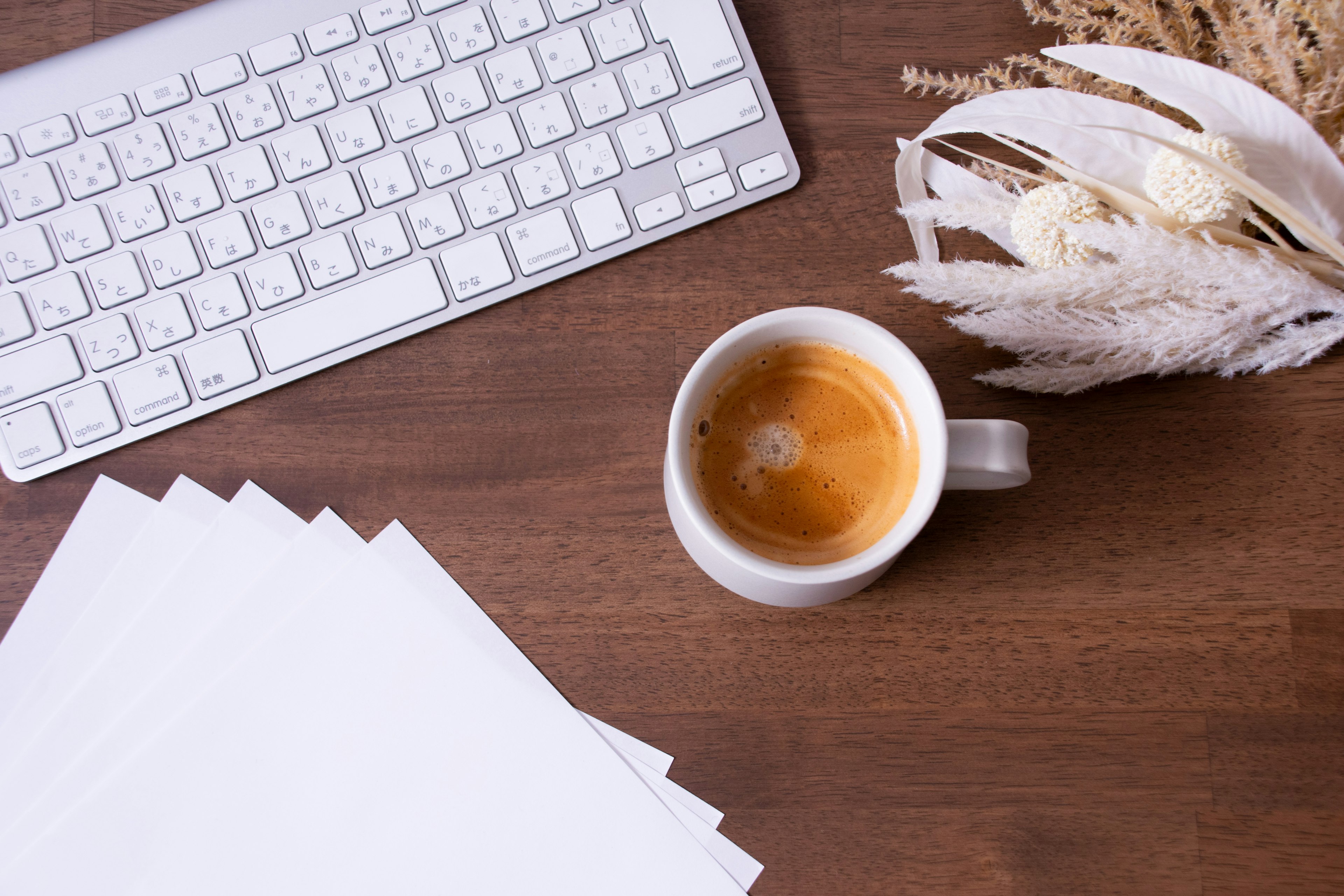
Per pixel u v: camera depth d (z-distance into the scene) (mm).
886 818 607
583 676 615
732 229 627
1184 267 570
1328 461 616
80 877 604
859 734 611
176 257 615
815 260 627
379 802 608
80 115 616
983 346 624
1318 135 571
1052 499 618
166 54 617
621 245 622
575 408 625
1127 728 609
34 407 613
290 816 607
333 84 617
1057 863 604
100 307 614
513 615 617
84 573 621
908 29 637
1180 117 608
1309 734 608
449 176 617
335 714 613
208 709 611
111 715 617
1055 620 614
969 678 612
